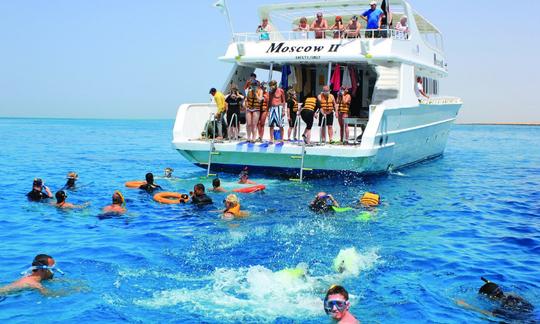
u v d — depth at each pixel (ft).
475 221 34.50
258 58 55.88
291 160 48.34
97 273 22.85
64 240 28.25
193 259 24.99
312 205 36.35
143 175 56.08
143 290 20.92
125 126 268.00
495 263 25.05
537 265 24.82
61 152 89.20
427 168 67.15
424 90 68.95
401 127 53.11
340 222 33.09
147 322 18.06
